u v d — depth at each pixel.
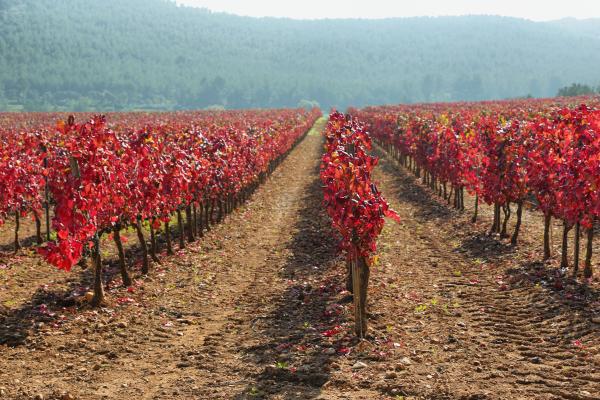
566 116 12.11
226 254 16.05
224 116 63.31
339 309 10.66
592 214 11.13
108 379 7.92
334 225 10.12
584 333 8.79
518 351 8.40
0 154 15.98
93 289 12.34
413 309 10.62
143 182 12.88
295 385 7.61
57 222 9.65
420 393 7.07
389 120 42.84
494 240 15.94
